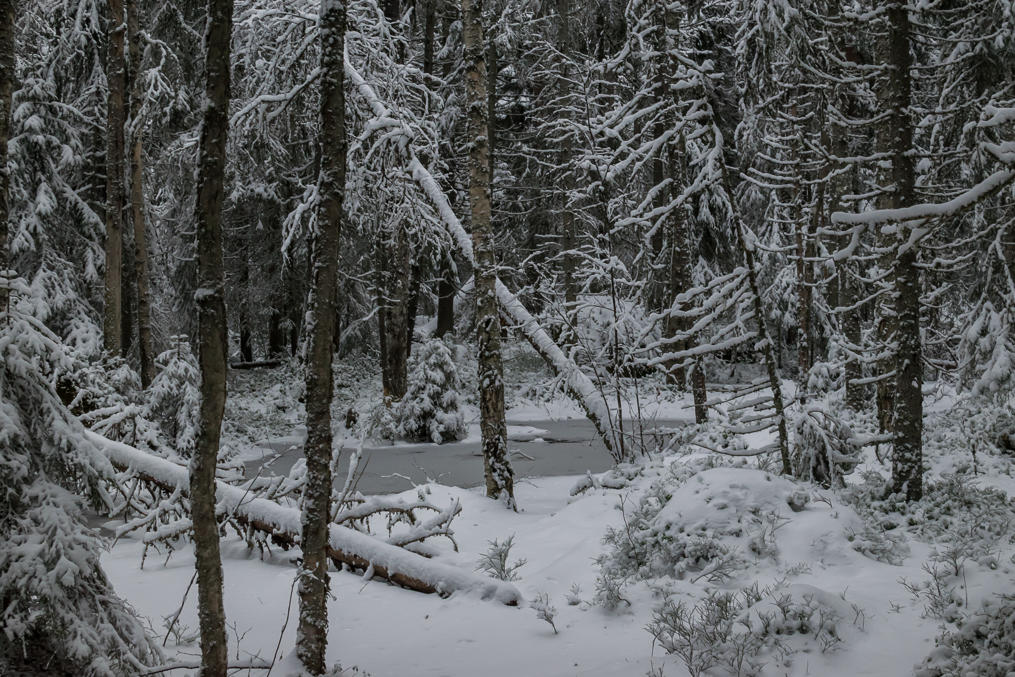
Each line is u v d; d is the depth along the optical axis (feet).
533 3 70.08
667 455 35.01
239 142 41.68
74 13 58.29
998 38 31.65
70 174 59.72
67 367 16.46
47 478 14.94
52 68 60.03
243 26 40.47
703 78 28.37
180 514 26.40
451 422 60.90
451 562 23.81
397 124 37.81
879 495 24.80
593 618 17.98
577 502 29.32
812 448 25.73
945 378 45.62
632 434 36.11
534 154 87.56
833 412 26.71
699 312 27.22
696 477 22.76
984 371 36.06
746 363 88.28
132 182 49.19
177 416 46.62
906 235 24.21
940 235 36.63
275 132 42.78
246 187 76.02
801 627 15.47
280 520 24.22
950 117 35.35
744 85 44.70
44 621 13.61
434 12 80.18
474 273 34.81
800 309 45.98
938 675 12.80
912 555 19.89
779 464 28.25
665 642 15.83
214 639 12.78
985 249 36.27
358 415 68.44
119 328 46.39
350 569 23.20
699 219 79.20
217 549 12.93
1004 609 13.28
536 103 81.41
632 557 20.81
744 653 14.83
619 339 38.58
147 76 49.01
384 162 39.55
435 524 24.91
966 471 27.04
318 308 15.20
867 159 25.84
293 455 56.24
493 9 70.95
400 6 79.05
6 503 14.06
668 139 30.27
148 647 15.25
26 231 54.19
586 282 42.80
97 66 59.82
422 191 42.78
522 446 55.31
